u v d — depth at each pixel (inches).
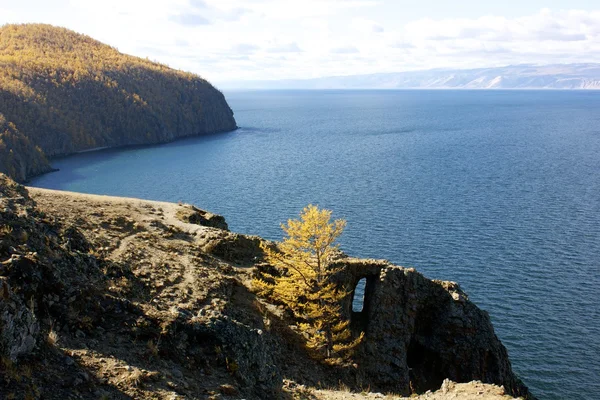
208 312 927.0
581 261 3088.1
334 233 1389.0
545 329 2309.3
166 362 762.8
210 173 6555.1
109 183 6127.0
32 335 634.2
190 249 1451.8
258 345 903.1
